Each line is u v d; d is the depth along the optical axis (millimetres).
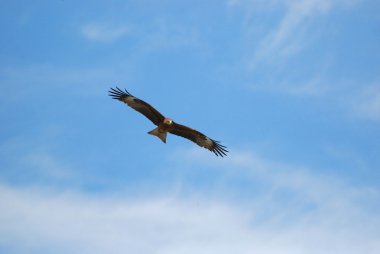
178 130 53562
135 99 53156
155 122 53281
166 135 53281
